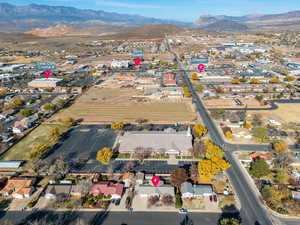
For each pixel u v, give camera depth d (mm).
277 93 182750
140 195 78625
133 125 131625
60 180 86875
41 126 133125
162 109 154625
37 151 100312
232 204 75188
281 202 75000
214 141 112938
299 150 103625
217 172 86875
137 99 174875
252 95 177375
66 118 142125
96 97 181250
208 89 196625
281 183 83500
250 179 87000
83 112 152000
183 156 101312
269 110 149625
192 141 112500
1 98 183125
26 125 129625
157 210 73188
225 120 135000
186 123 132875
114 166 95312
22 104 167875
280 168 91562
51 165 95812
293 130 121875
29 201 78000
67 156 102625
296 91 186500
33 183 85438
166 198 75375
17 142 115625
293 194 76688
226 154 102500
